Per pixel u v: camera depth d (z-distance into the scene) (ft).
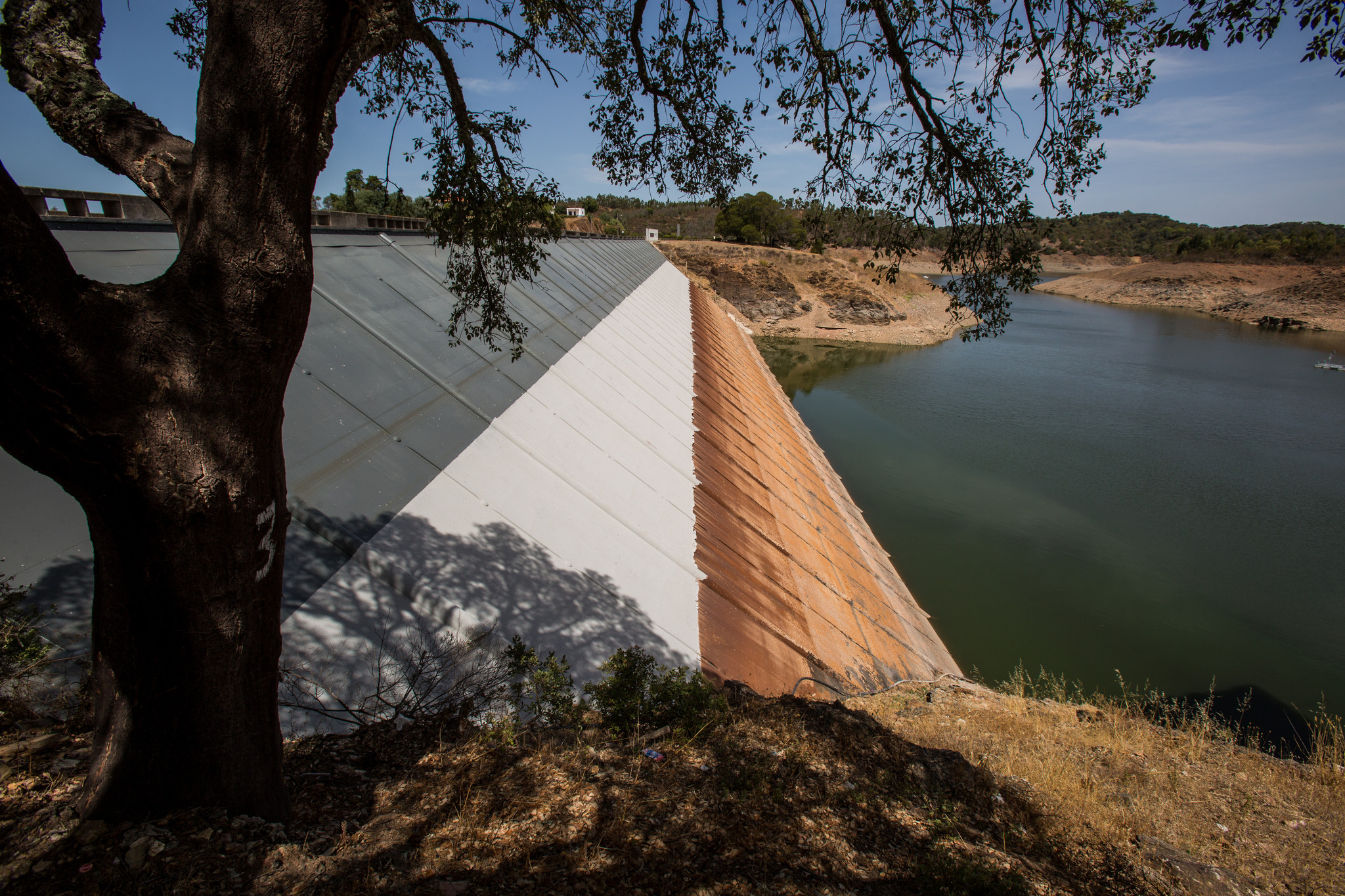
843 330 256.93
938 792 16.33
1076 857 14.71
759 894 11.42
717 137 22.58
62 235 25.40
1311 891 14.65
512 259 21.42
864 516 83.10
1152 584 70.44
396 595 22.35
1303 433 130.31
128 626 10.05
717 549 37.24
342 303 36.09
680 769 15.71
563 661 19.93
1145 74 16.94
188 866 10.09
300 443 25.32
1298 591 69.97
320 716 17.20
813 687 31.32
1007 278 18.89
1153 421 136.56
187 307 9.05
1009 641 59.93
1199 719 26.61
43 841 10.19
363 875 10.85
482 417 35.47
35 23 9.96
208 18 8.91
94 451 8.64
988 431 126.00
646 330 85.15
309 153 9.39
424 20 17.19
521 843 12.26
